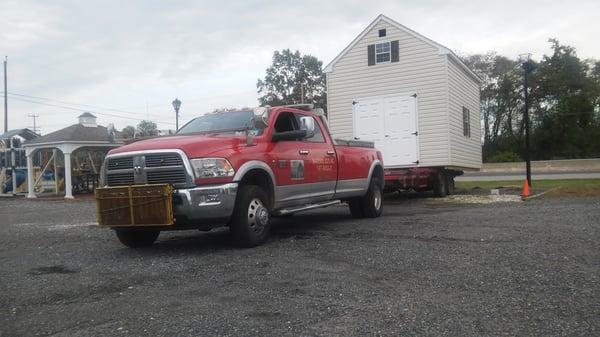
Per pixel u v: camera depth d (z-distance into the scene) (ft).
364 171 33.22
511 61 182.19
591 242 21.66
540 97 173.27
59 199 71.92
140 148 22.62
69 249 24.75
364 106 57.41
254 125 25.71
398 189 52.03
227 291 15.94
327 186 29.53
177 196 21.44
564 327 12.32
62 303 15.14
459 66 58.29
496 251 20.51
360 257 20.30
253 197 23.29
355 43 58.08
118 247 24.93
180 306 14.55
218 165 22.04
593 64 180.86
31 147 78.48
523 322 12.69
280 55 210.79
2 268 20.33
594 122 169.17
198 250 23.02
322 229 28.58
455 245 22.02
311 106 31.37
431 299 14.62
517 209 34.65
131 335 12.38
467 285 15.92
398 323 12.79
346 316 13.39
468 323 12.69
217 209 21.75
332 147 30.58
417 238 24.14
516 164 135.54
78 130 77.66
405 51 55.31
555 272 17.10
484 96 181.57
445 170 54.44
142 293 15.96
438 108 53.67
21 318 13.84
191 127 27.99
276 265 19.29
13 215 47.57
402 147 55.36
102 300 15.31
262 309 14.12
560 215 30.04
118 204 22.36
